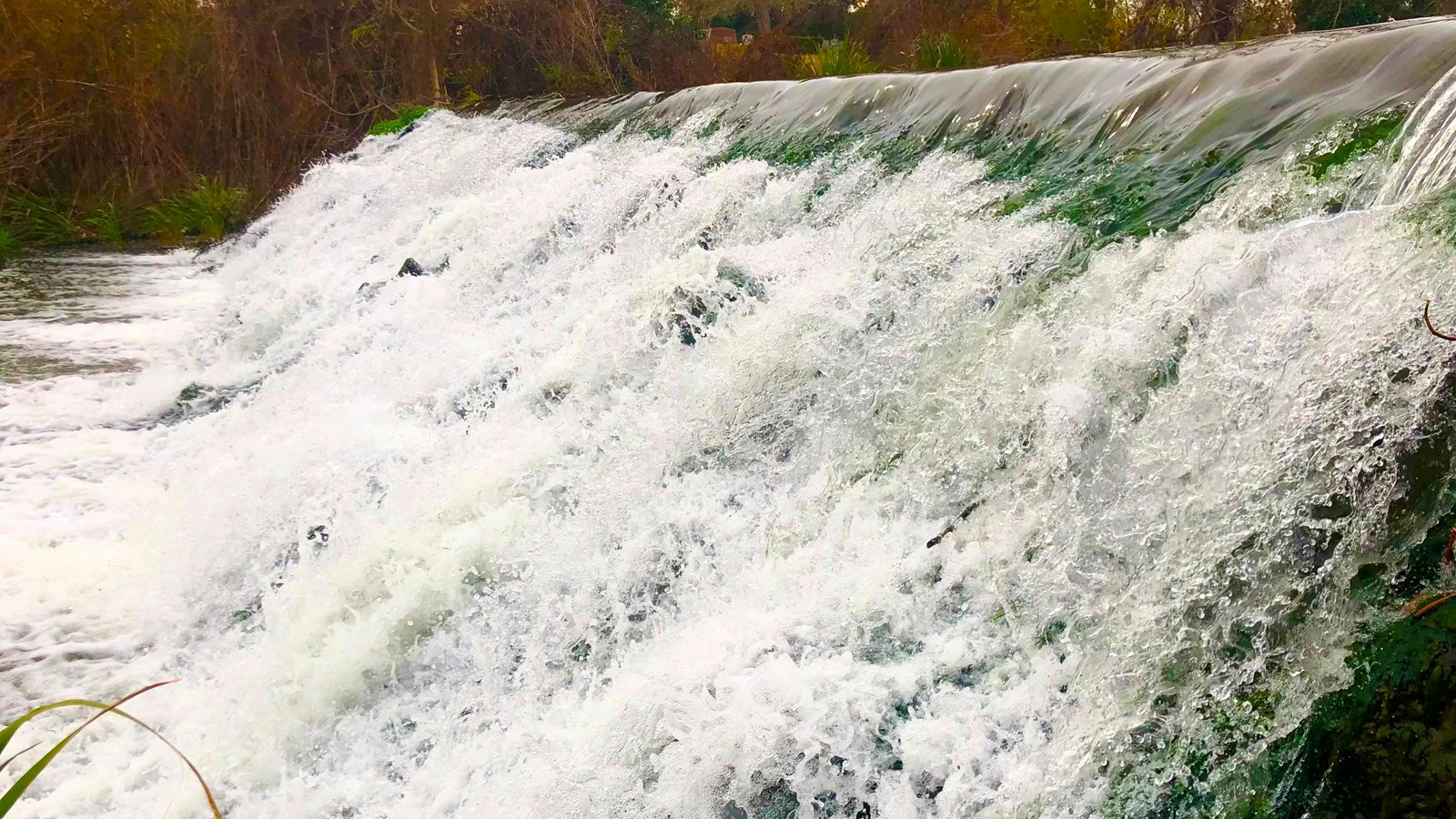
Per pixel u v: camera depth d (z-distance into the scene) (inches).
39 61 677.3
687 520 151.2
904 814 100.7
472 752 131.3
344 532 172.6
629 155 330.0
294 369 277.0
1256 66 180.4
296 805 130.1
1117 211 153.0
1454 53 147.8
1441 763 72.7
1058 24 565.3
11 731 76.5
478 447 186.7
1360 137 134.6
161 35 741.3
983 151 211.6
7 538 197.5
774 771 107.8
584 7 943.0
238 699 148.8
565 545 158.2
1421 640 76.8
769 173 240.5
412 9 864.9
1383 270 90.4
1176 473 98.4
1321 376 88.4
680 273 192.2
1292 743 80.8
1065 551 107.7
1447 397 80.2
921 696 108.0
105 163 717.9
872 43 818.2
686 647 127.3
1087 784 91.1
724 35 1476.4
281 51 837.8
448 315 272.5
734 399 162.2
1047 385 120.7
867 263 169.6
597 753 118.0
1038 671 103.3
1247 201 134.0
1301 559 84.8
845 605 122.3
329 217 486.9
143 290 472.7
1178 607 91.7
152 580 186.9
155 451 252.2
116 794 133.6
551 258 279.0
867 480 139.4
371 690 148.9
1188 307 108.7
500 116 564.4
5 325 382.9
